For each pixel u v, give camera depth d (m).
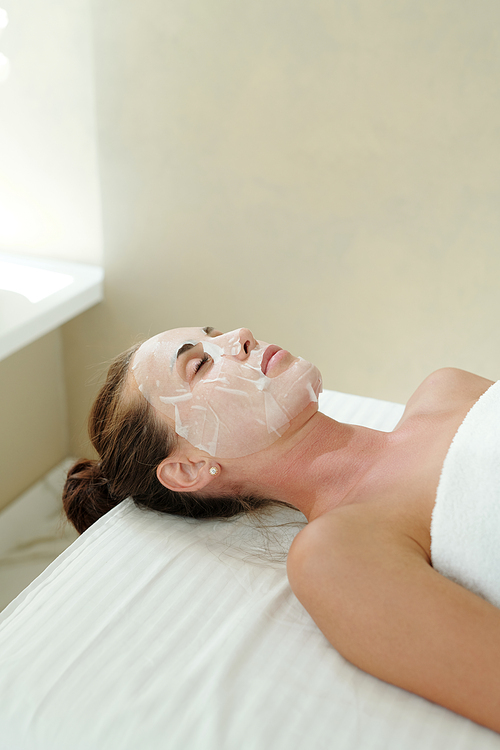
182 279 1.90
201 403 1.06
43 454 2.10
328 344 1.85
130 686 0.81
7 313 1.68
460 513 0.87
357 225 1.68
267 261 1.80
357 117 1.58
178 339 1.14
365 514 0.88
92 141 1.82
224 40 1.61
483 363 1.74
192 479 1.09
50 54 1.75
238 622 0.90
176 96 1.70
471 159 1.54
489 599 0.85
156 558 1.03
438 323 1.73
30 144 1.89
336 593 0.80
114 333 2.03
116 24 1.67
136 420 1.12
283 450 1.07
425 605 0.76
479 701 0.73
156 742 0.75
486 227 1.59
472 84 1.47
